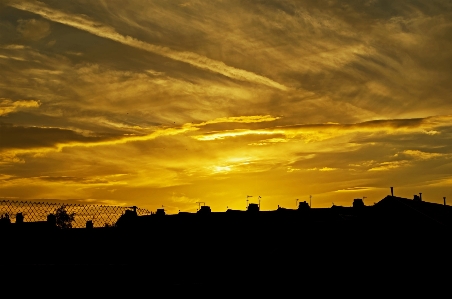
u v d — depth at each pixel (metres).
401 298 26.78
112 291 15.01
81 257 19.05
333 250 28.59
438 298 26.12
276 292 26.31
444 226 26.92
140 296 15.72
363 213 29.25
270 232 30.38
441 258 26.62
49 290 13.75
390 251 27.80
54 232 19.22
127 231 20.12
